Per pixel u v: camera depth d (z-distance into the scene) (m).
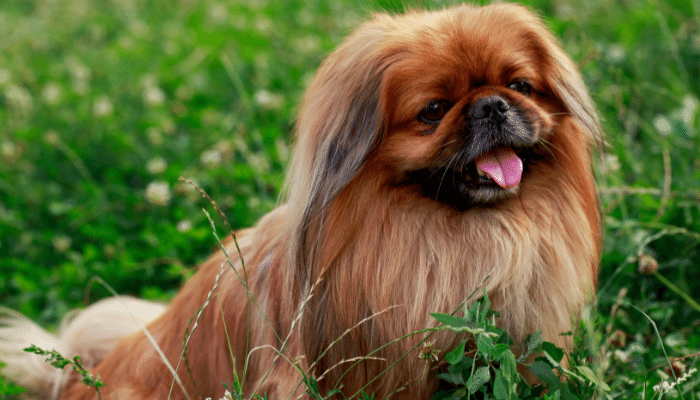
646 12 5.96
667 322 3.46
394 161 2.62
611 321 3.01
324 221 2.67
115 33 8.35
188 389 3.11
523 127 2.55
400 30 2.66
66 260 4.75
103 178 5.38
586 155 2.90
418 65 2.55
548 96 2.79
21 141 5.60
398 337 2.69
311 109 2.76
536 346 2.55
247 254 3.13
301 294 2.72
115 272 4.43
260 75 6.29
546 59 2.75
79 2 9.17
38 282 4.51
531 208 2.74
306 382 2.55
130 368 3.28
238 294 3.05
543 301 2.75
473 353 2.67
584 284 2.85
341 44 2.88
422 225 2.69
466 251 2.71
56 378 3.53
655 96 5.10
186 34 7.57
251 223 4.56
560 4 6.74
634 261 3.53
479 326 2.39
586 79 5.04
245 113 5.84
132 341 3.39
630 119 4.81
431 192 2.66
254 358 3.01
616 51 5.33
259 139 5.04
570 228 2.80
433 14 2.77
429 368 2.72
